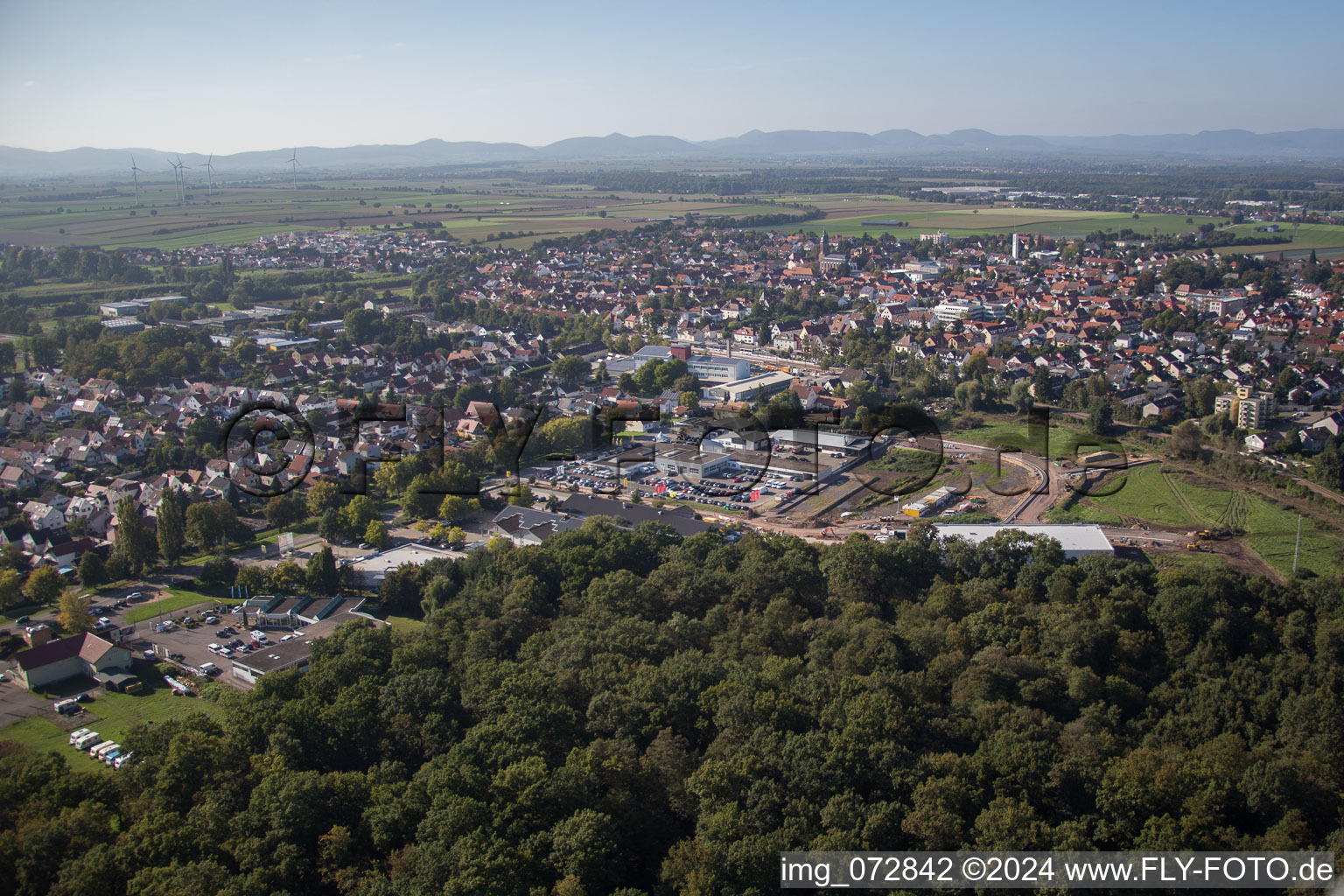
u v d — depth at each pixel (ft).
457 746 385.29
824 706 410.93
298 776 363.35
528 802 345.72
